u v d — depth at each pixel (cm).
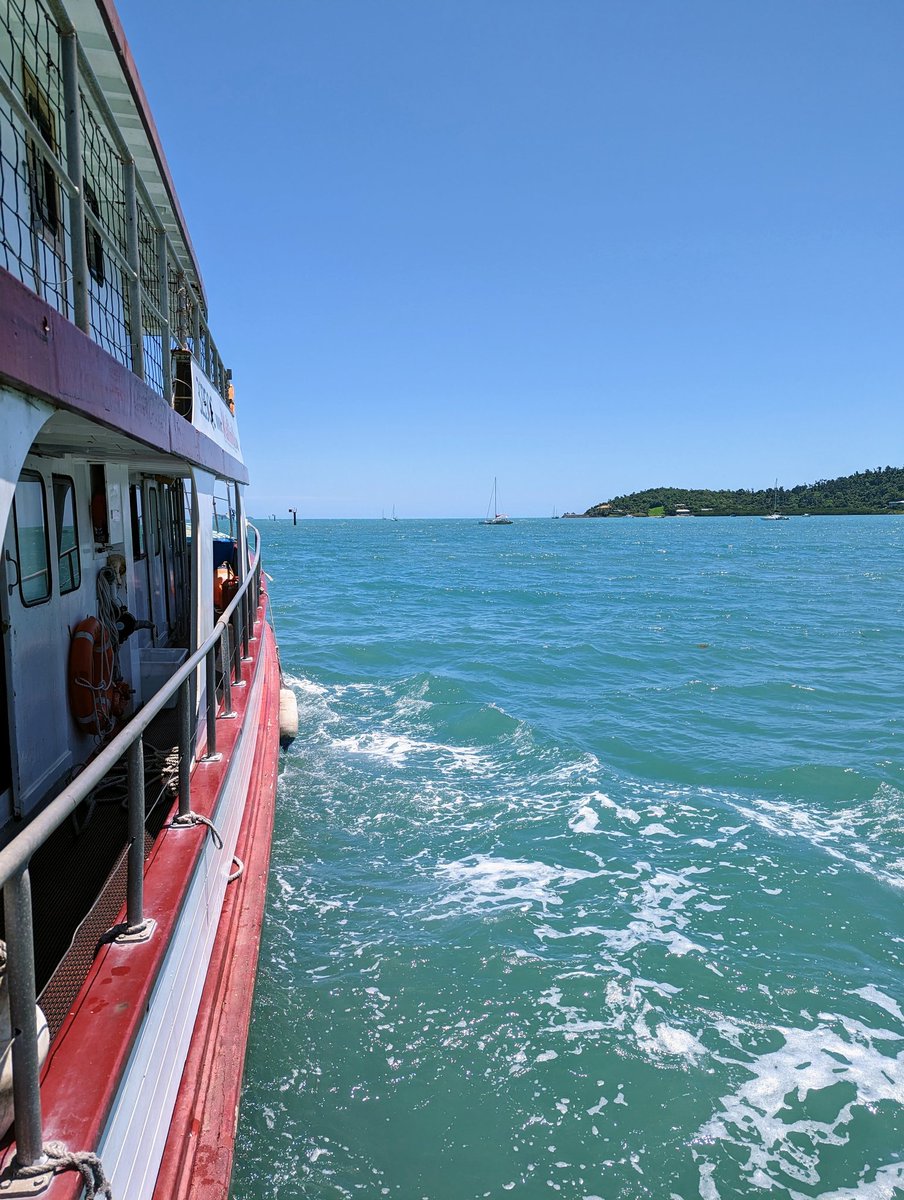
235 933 530
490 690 1809
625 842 951
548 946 725
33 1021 212
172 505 1184
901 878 863
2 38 445
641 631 2794
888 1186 485
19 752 480
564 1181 484
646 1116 534
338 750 1297
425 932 741
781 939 745
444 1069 569
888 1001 659
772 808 1073
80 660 582
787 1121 532
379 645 2406
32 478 511
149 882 398
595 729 1462
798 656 2270
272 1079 552
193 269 875
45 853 486
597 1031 611
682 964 700
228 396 1195
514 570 6219
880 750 1325
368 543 12131
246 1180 473
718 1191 481
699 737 1412
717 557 7919
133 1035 288
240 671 828
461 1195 472
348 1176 481
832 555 8088
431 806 1054
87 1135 239
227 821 565
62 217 566
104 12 382
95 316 643
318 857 898
